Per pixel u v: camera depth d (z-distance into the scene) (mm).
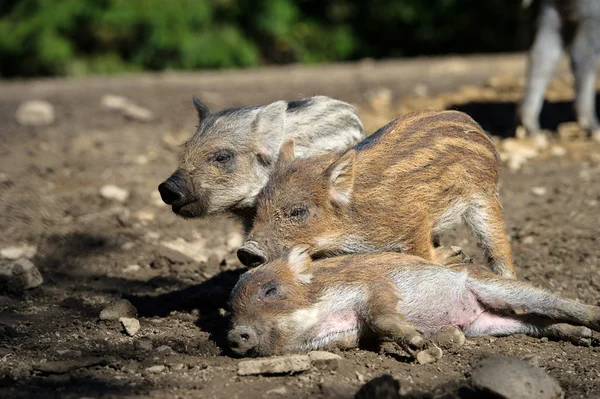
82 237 20797
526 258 19125
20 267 17312
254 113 17453
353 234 15062
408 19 64875
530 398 11672
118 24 57031
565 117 33312
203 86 44344
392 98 38625
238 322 13758
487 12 64625
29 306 16531
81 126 33906
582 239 20281
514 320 14805
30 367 13109
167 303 16844
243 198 17094
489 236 16391
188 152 16953
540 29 28453
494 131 31469
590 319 14055
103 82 47062
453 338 14078
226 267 19109
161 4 57500
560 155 28062
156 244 20547
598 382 12758
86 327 15250
